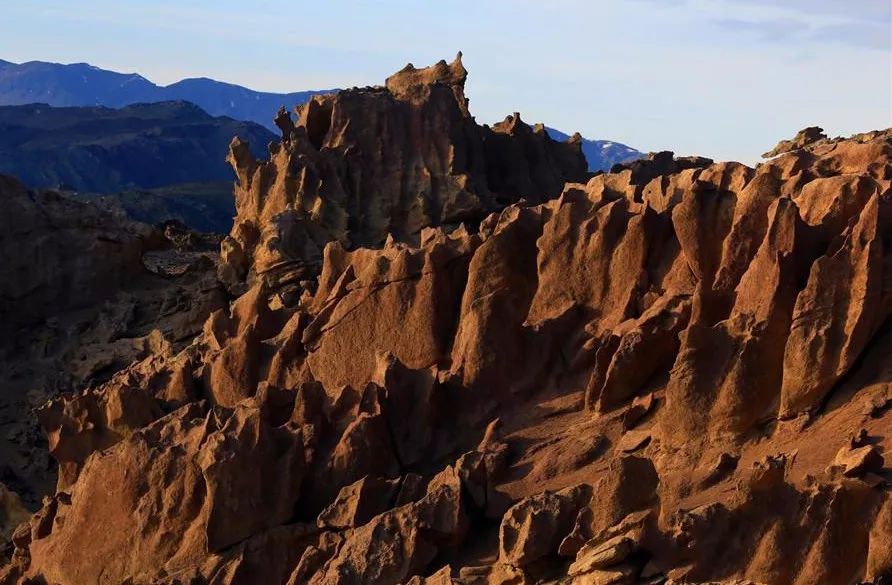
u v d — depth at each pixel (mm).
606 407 36250
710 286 37469
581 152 76250
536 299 40438
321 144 68688
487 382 38656
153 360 51969
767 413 33031
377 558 32906
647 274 39062
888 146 39156
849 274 32719
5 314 62844
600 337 38469
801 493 28984
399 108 67438
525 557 30547
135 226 74625
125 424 43812
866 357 32812
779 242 34188
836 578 28453
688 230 38219
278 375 43406
